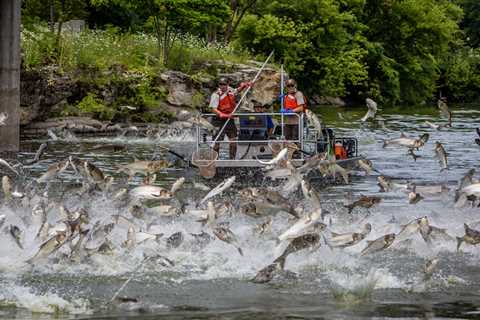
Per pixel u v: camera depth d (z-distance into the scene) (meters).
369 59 74.25
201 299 12.63
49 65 37.41
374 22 77.19
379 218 17.53
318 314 11.91
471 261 14.80
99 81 38.59
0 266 13.99
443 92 84.81
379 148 32.75
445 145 34.56
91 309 12.15
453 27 78.81
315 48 68.12
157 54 44.72
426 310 12.12
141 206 15.20
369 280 13.38
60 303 12.36
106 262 14.14
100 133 36.66
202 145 25.58
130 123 38.69
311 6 66.44
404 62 77.38
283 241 13.80
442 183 23.95
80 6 52.41
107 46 41.97
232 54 49.91
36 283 13.28
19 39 32.00
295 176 15.39
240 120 23.30
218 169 22.50
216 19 46.81
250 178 22.30
